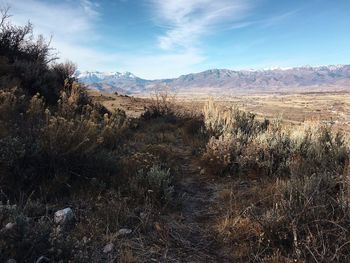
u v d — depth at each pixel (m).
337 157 6.55
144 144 9.50
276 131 8.95
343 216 4.27
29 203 4.34
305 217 4.33
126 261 3.69
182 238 4.47
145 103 29.47
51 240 3.16
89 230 4.14
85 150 5.74
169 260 3.91
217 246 4.36
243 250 4.13
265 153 7.43
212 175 7.14
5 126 5.79
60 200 4.87
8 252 2.96
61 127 5.52
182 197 5.61
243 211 5.08
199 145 9.52
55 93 12.29
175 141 10.71
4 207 3.63
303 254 3.91
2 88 9.34
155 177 5.63
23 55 14.65
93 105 13.84
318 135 8.18
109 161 6.18
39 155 5.16
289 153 7.52
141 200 5.26
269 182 6.45
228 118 10.45
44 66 13.95
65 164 5.41
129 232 4.33
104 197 5.08
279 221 4.36
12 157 4.81
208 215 5.24
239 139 8.32
